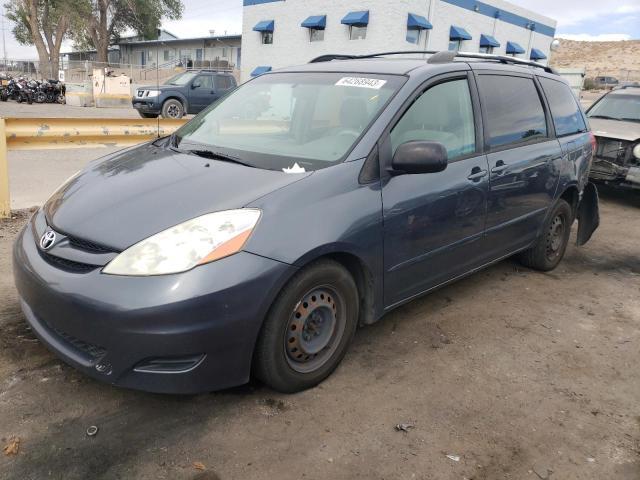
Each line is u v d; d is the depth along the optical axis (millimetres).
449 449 2555
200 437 2516
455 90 3662
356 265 3029
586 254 5828
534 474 2438
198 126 3844
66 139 5777
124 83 26328
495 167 3838
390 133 3129
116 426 2553
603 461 2549
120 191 2834
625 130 8086
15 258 2834
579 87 20672
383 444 2553
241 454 2428
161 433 2525
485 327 3857
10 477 2211
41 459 2318
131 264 2367
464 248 3713
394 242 3092
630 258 5766
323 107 3420
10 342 3186
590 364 3445
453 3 23594
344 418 2719
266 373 2689
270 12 25219
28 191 6852
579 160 4984
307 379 2871
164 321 2299
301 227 2605
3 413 2586
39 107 22719
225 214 2510
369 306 3137
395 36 21047
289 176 2799
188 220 2490
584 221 5680
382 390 2980
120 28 49094
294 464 2387
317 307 2812
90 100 25188
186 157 3234
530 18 29750
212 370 2465
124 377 2398
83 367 2471
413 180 3197
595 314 4234
